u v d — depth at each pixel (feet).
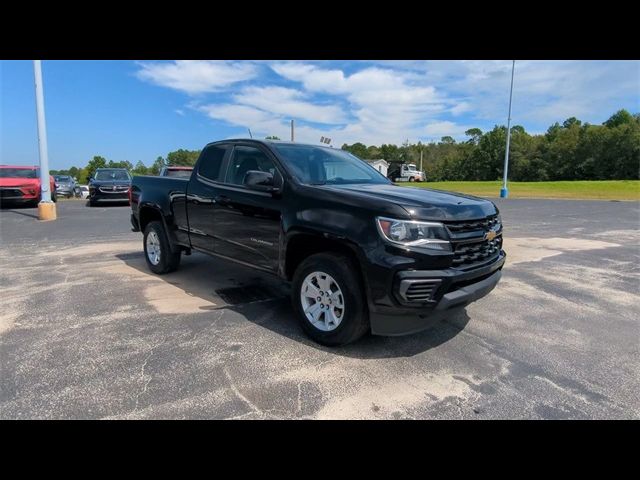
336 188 12.13
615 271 20.94
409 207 10.22
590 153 197.88
